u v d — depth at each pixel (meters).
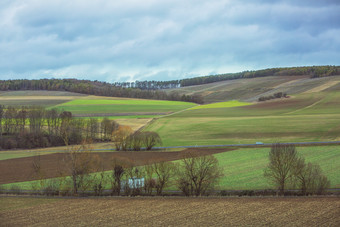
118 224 36.12
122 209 41.12
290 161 48.03
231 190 49.56
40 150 94.12
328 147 79.06
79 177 51.97
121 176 50.00
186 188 48.16
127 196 47.00
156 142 93.31
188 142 100.31
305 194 45.69
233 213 38.28
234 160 71.19
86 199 46.06
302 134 101.31
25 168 68.44
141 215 38.69
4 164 73.00
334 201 41.31
